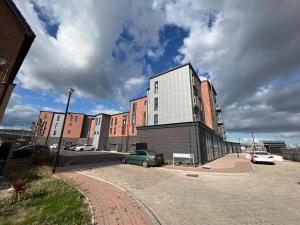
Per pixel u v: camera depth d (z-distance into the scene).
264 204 6.07
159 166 15.55
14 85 10.05
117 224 4.14
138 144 23.44
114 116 51.81
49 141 59.25
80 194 6.21
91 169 12.73
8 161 9.92
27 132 60.47
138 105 42.59
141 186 8.20
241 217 4.93
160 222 4.54
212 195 7.11
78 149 42.84
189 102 27.80
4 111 9.38
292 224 4.52
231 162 20.84
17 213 4.82
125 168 13.86
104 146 50.66
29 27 8.19
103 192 6.75
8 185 7.69
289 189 8.30
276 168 16.23
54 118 62.19
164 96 31.39
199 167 15.62
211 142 25.47
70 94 13.09
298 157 24.80
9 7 7.50
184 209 5.48
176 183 9.11
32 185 7.59
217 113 44.88
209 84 40.94
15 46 7.67
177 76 30.75
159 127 21.84
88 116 65.38
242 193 7.51
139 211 5.02
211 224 4.48
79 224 4.07
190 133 18.77
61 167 13.16
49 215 4.50
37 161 13.40
